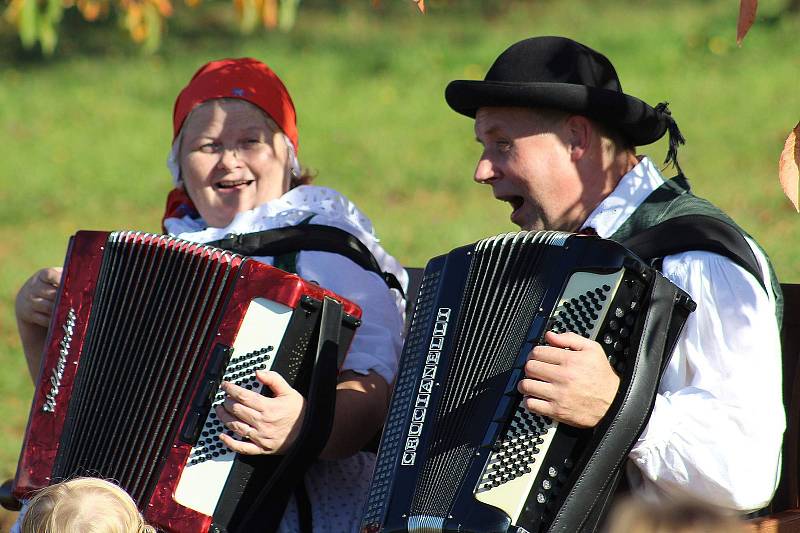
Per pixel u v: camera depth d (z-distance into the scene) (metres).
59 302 10.44
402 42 47.91
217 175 11.56
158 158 38.03
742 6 8.06
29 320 11.17
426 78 43.25
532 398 8.16
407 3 53.16
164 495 9.48
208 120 11.56
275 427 9.41
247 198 11.59
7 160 38.12
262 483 9.58
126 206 34.16
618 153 9.85
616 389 8.16
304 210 11.27
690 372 8.95
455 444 8.44
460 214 30.30
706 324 8.84
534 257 8.69
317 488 10.34
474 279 8.89
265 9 15.91
